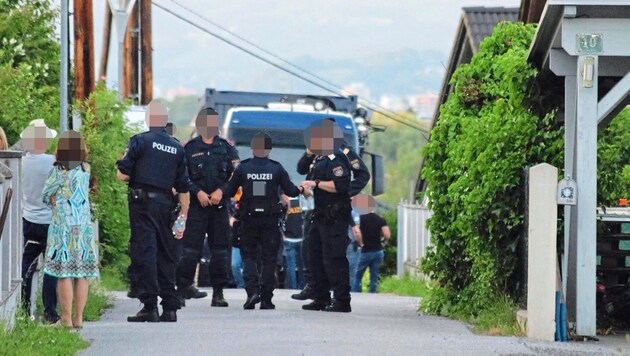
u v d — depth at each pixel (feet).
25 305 119.34
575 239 118.73
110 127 197.67
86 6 183.93
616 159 127.75
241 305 149.28
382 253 232.53
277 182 140.67
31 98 179.52
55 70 209.05
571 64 118.11
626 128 131.23
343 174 139.03
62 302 113.80
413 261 264.72
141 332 111.75
